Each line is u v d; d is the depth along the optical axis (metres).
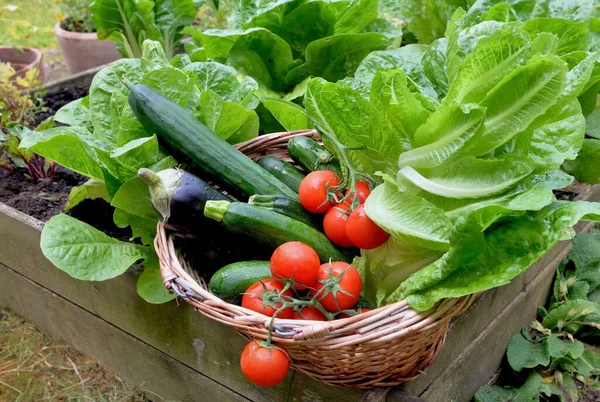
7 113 1.99
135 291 1.53
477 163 1.20
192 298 1.23
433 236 1.15
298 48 1.88
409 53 1.68
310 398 1.38
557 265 1.75
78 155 1.45
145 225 1.47
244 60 1.79
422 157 1.23
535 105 1.16
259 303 1.21
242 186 1.38
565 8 1.64
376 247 1.25
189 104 1.49
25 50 2.74
